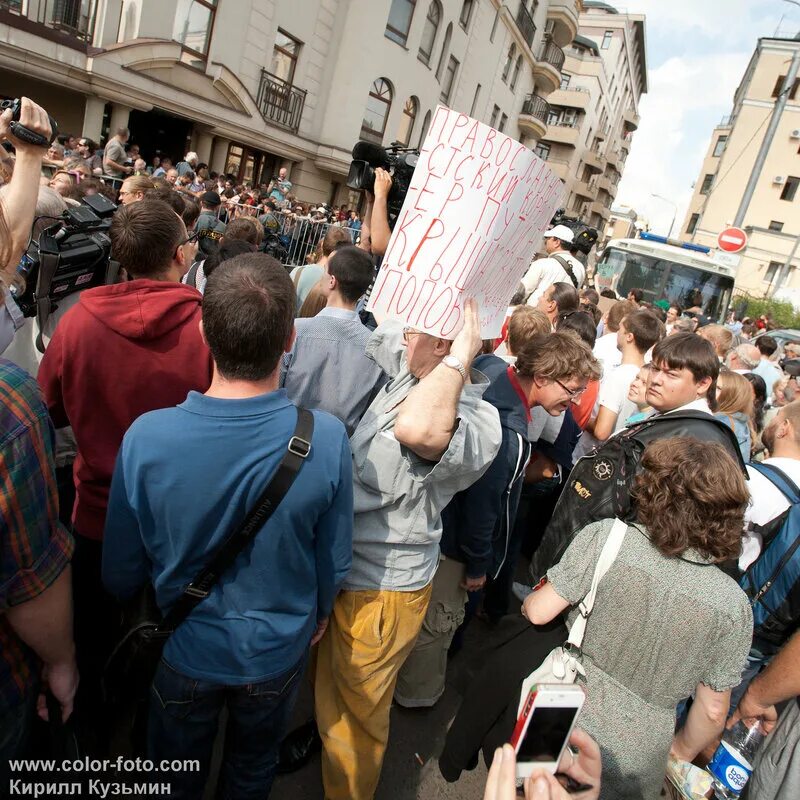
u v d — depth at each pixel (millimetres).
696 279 10930
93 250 2100
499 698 1736
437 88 19016
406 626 1818
